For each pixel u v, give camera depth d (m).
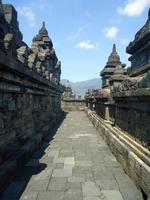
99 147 10.30
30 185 5.84
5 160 6.34
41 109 13.48
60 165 7.54
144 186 5.11
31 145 8.56
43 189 5.62
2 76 6.00
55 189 5.62
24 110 8.99
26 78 8.84
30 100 10.12
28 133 9.43
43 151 9.44
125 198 5.17
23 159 7.36
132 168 6.13
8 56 5.96
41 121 13.30
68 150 9.68
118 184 5.96
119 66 13.98
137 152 6.16
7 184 5.74
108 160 8.19
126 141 7.55
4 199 5.07
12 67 6.34
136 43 8.21
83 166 7.47
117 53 20.97
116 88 9.53
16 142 7.57
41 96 13.46
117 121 10.21
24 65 8.04
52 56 21.62
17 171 6.71
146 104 5.91
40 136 10.73
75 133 14.19
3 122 6.50
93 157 8.59
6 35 6.49
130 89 7.04
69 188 5.70
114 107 10.97
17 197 5.17
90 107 25.91
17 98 7.96
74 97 36.28
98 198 5.17
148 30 6.99
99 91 15.02
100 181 6.16
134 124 7.24
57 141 11.61
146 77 5.59
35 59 10.82
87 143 11.16
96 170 7.07
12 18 9.50
